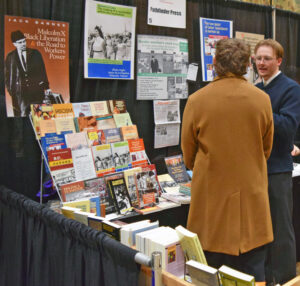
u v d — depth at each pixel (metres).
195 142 1.81
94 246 1.51
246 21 3.49
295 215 2.97
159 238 1.52
